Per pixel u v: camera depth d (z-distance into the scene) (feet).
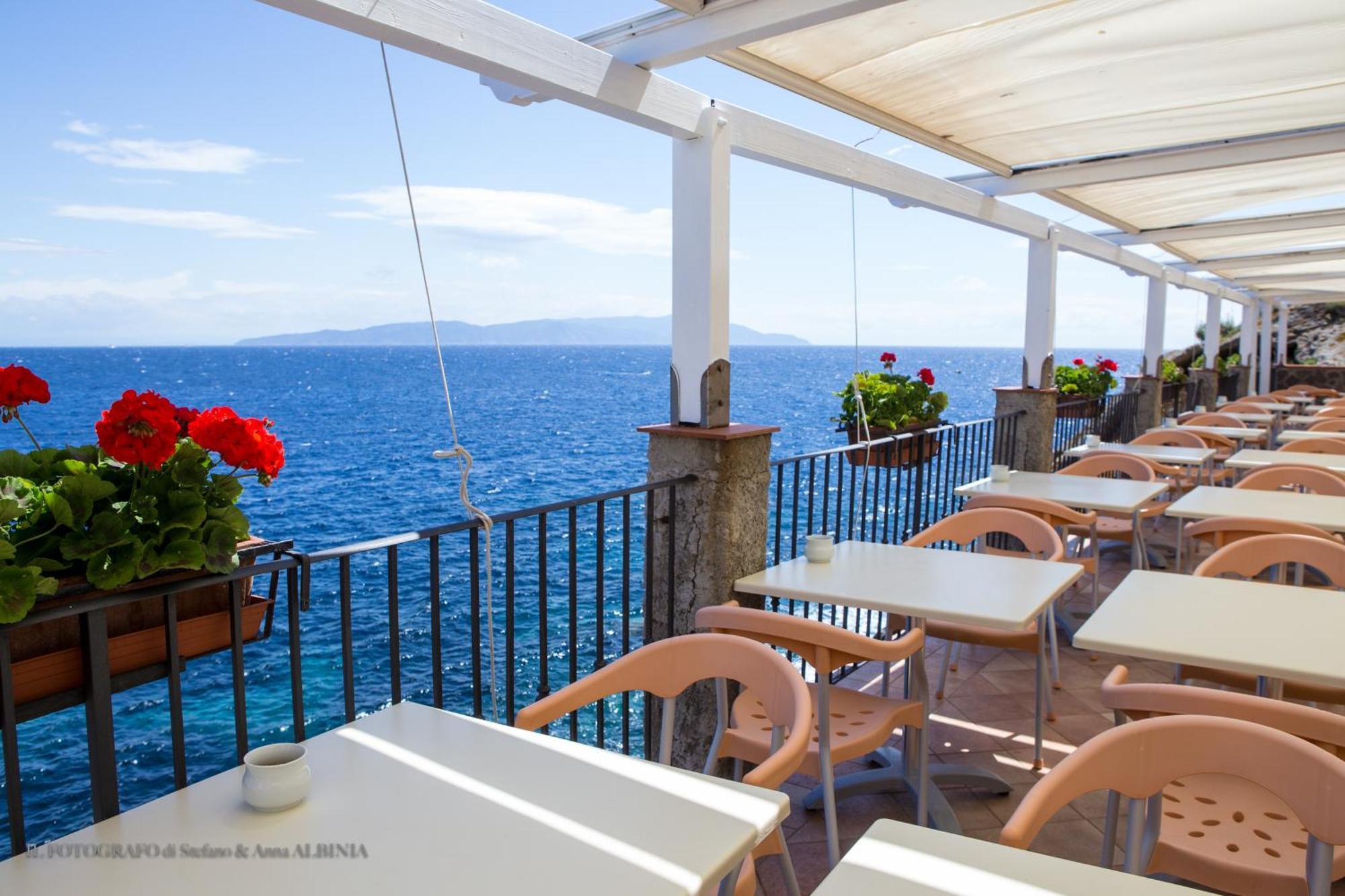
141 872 3.82
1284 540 9.80
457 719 5.53
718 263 10.43
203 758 27.71
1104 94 12.89
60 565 5.10
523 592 41.81
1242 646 7.10
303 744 5.15
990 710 12.27
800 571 9.86
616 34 9.46
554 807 4.40
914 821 9.27
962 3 9.48
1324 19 10.26
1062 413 27.96
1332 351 103.19
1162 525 24.72
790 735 5.37
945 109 13.46
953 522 11.96
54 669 5.19
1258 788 6.69
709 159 10.28
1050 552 11.00
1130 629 7.56
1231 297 46.34
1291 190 20.58
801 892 8.15
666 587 10.70
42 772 28.17
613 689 6.35
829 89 12.32
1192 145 16.05
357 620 39.55
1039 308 22.36
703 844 4.05
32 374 5.62
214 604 5.96
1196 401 43.55
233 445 5.57
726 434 10.00
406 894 3.64
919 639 8.06
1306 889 5.30
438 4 7.28
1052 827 9.21
